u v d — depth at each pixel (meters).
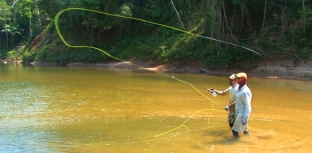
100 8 36.00
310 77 21.20
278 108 11.26
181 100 12.76
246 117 7.43
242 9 25.14
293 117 9.84
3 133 8.05
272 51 24.36
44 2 41.41
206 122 9.10
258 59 24.69
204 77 22.14
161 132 8.10
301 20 23.72
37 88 16.34
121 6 34.75
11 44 55.72
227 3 25.86
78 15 37.03
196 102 12.37
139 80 19.91
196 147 6.91
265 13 25.20
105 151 6.70
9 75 23.53
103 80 19.94
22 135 7.88
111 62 34.88
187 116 9.91
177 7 33.62
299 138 7.59
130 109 11.02
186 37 28.73
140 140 7.44
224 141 7.32
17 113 10.42
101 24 35.38
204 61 26.31
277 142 7.27
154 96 13.72
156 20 34.91
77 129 8.42
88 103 12.12
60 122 9.19
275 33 25.09
